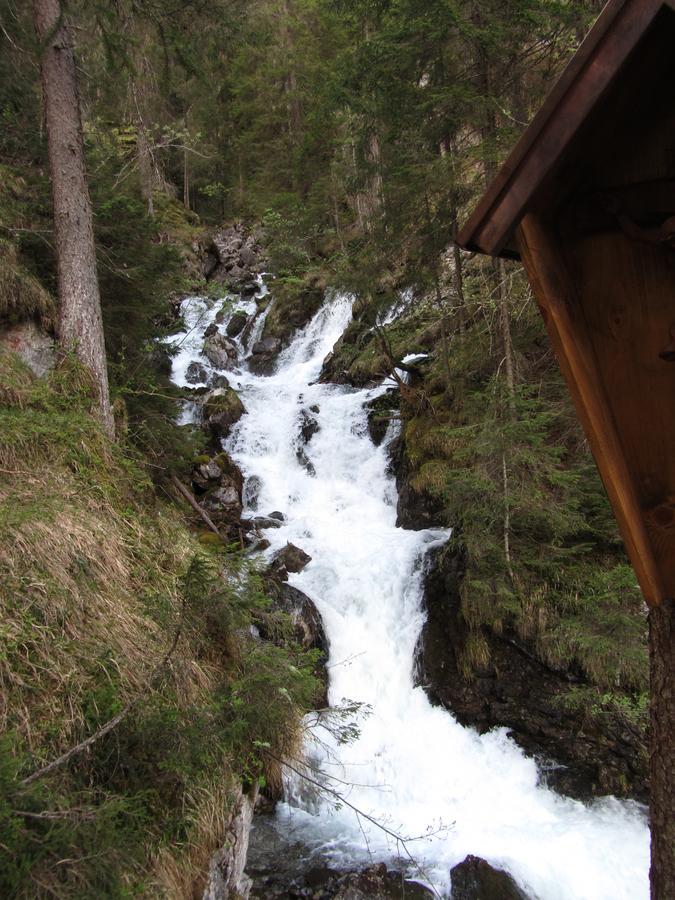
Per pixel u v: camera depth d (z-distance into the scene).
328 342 15.65
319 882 4.67
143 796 3.07
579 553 7.31
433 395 10.71
